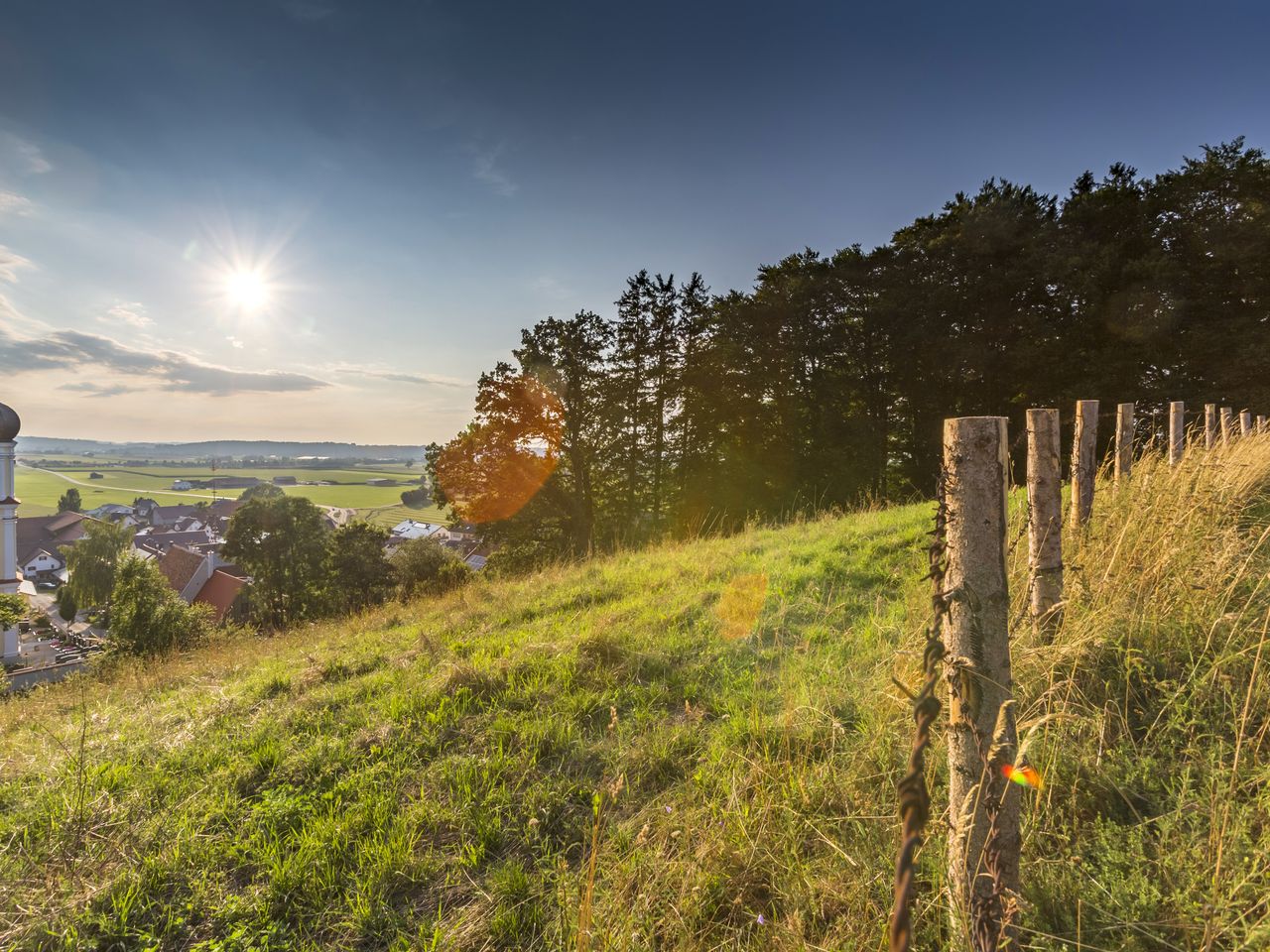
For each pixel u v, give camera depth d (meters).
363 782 3.55
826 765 3.06
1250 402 17.08
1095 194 20.16
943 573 1.82
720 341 25.34
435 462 24.31
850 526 9.52
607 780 3.39
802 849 2.62
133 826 3.35
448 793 3.43
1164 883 2.04
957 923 1.85
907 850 0.94
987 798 1.75
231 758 4.05
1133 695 3.09
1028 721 2.81
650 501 26.88
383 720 4.40
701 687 4.45
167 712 5.40
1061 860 2.20
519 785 3.45
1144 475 5.11
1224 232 18.11
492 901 2.63
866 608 5.62
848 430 23.25
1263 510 5.51
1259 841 2.03
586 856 2.85
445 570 25.28
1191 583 3.62
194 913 2.74
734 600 6.23
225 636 12.41
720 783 3.10
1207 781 2.35
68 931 2.59
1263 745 2.61
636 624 5.93
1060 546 3.63
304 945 2.52
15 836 3.30
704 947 2.26
